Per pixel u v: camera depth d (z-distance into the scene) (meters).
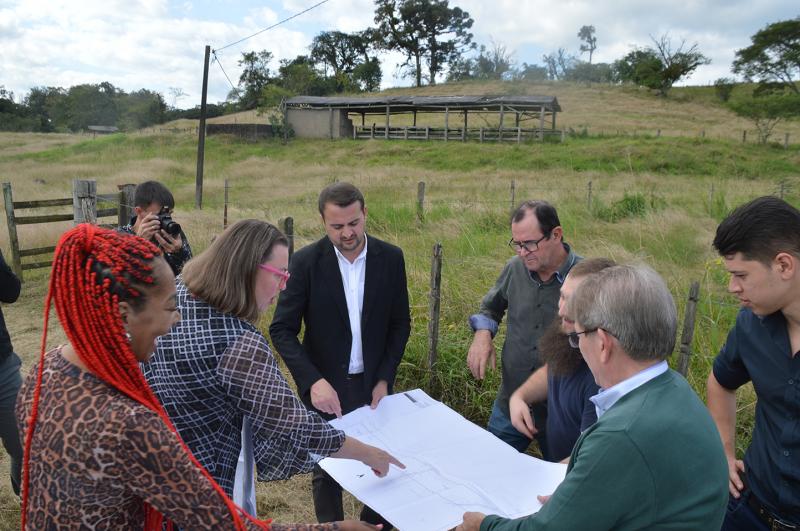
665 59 64.69
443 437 2.24
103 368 1.25
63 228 9.95
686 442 1.33
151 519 1.34
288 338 2.72
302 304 2.80
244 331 1.76
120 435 1.19
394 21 87.75
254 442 2.03
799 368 1.81
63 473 1.21
